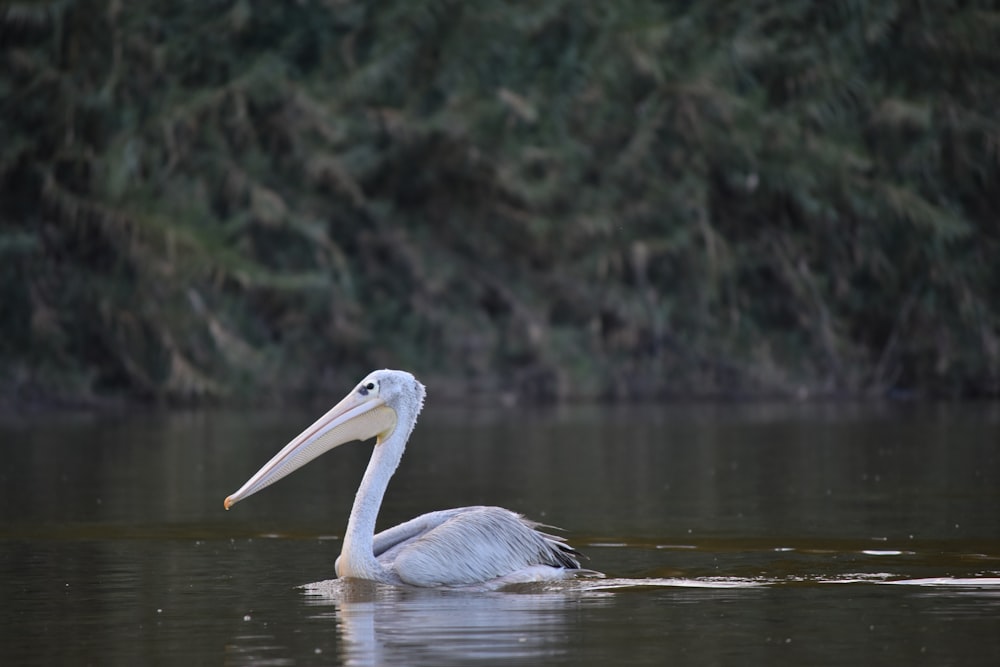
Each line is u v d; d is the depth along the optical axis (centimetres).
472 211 3209
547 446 1792
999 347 3188
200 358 2858
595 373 3083
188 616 687
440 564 773
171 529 1038
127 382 2888
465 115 3120
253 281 2783
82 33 2925
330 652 598
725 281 3200
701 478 1381
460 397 3067
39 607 716
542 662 577
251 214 2967
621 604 711
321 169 3045
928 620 661
